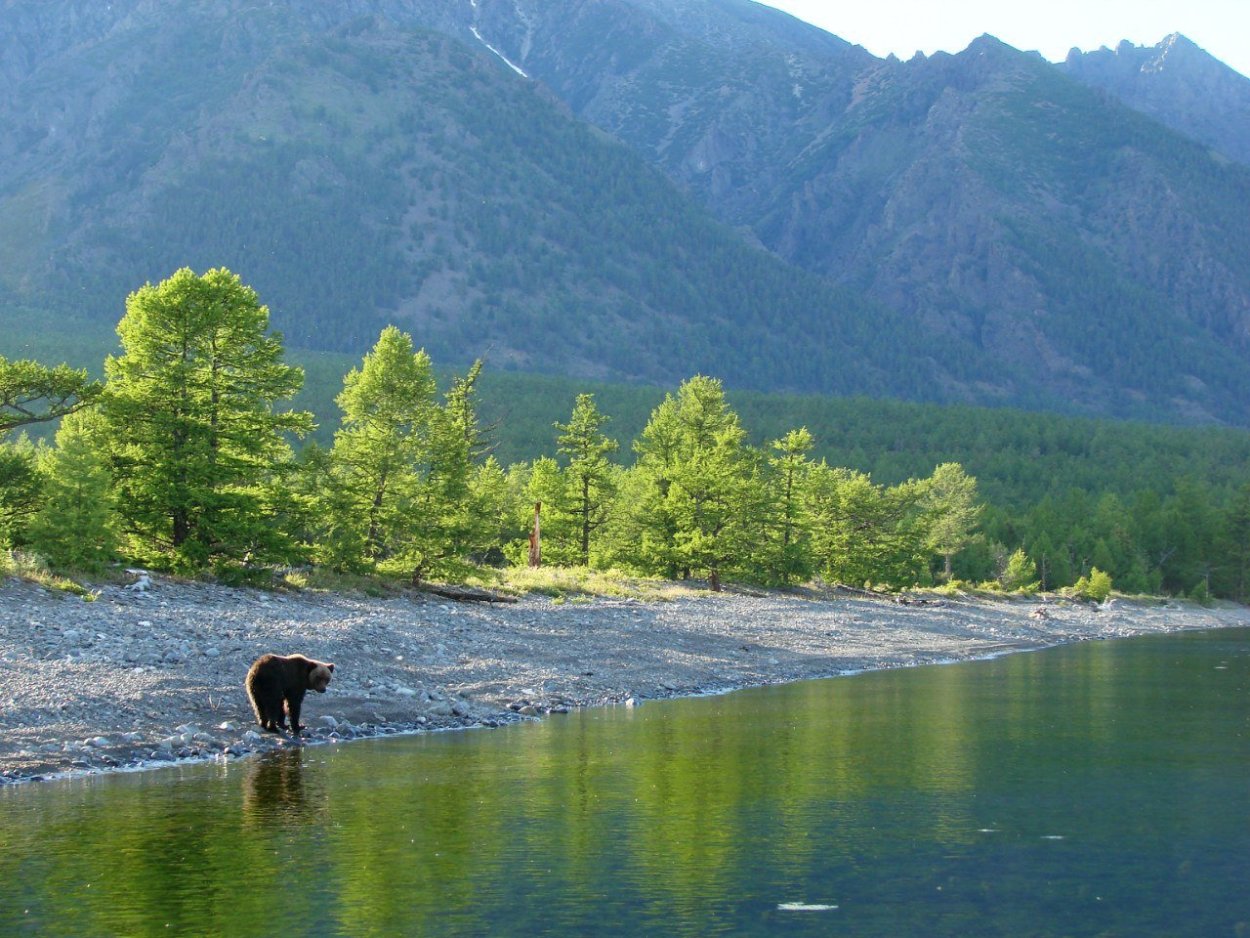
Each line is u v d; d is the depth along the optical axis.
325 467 41.91
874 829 16.23
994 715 27.67
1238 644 59.06
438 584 44.75
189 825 15.74
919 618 60.94
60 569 31.56
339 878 13.63
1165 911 12.95
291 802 17.12
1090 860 14.83
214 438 36.38
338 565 41.19
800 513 72.25
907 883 13.81
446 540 42.62
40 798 17.00
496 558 73.19
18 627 25.72
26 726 20.12
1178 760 21.67
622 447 190.62
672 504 65.38
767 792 18.50
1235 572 124.75
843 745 22.92
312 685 22.30
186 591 33.16
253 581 36.50
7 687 21.61
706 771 20.08
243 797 17.33
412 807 16.98
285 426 37.72
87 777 18.38
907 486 80.94
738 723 25.62
